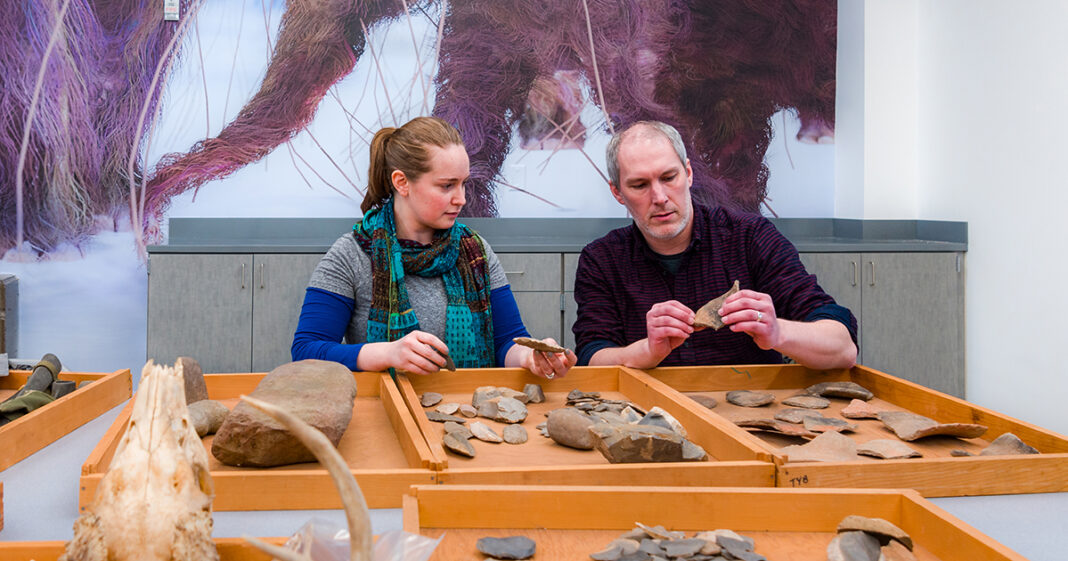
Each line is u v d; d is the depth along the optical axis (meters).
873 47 3.50
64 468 0.98
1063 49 2.71
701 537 0.74
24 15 3.21
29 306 3.29
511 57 3.48
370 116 3.44
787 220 3.67
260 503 0.85
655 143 1.71
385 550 0.62
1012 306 2.98
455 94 3.46
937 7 3.38
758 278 1.82
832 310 1.62
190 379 1.15
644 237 1.86
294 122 3.41
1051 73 2.77
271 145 3.40
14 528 0.78
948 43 3.31
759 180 3.64
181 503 0.60
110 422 1.20
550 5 3.49
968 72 3.20
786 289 1.74
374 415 1.24
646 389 1.30
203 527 0.61
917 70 3.53
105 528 0.59
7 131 3.22
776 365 1.48
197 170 3.37
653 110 3.57
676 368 1.46
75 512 0.83
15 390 1.39
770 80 3.62
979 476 0.90
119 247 3.34
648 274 1.85
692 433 1.10
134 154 3.32
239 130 3.38
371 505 0.85
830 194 3.66
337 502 0.86
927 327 3.23
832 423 1.14
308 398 1.00
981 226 3.15
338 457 0.45
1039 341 2.85
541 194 3.54
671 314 1.44
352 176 3.45
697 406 1.14
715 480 0.88
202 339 2.99
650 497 0.78
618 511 0.78
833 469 0.88
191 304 2.98
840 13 3.64
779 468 0.87
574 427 1.05
